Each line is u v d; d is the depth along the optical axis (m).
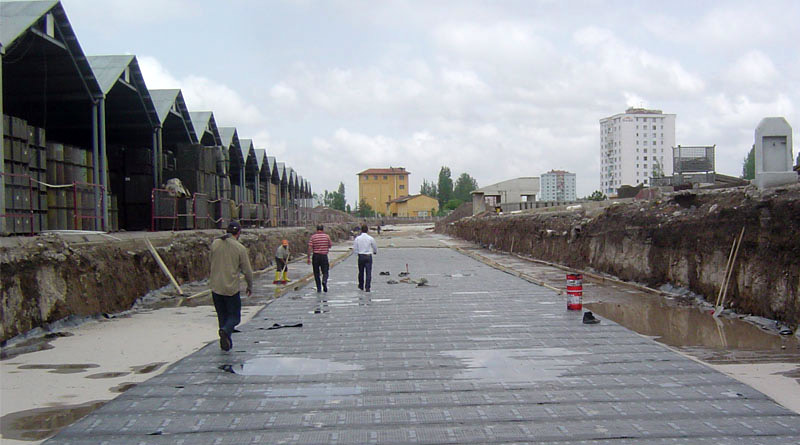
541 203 44.34
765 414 5.27
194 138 22.69
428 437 4.84
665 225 13.77
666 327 9.54
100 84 15.96
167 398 5.91
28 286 8.74
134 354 7.90
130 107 18.72
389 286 16.23
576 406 5.57
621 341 8.47
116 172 20.69
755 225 10.17
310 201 58.16
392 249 35.62
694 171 19.92
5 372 6.98
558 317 10.62
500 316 10.84
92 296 10.48
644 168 110.75
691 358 7.38
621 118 110.25
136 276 12.52
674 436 4.79
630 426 5.03
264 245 22.75
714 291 11.37
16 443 4.82
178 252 15.20
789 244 9.09
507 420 5.21
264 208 31.52
